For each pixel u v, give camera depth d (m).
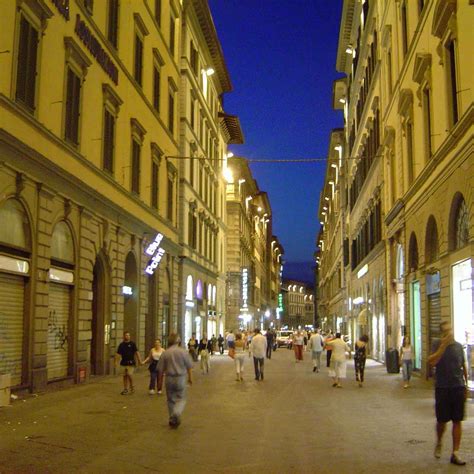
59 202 19.98
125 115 27.73
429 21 21.77
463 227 18.47
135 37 29.50
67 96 20.91
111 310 25.47
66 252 20.97
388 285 32.09
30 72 17.95
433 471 8.57
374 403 16.66
